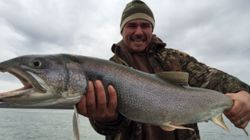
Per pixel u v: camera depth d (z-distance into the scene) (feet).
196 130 2.41
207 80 2.45
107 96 1.93
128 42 2.59
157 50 2.59
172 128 2.07
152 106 2.07
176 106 2.14
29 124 16.24
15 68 1.85
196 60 2.61
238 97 2.20
